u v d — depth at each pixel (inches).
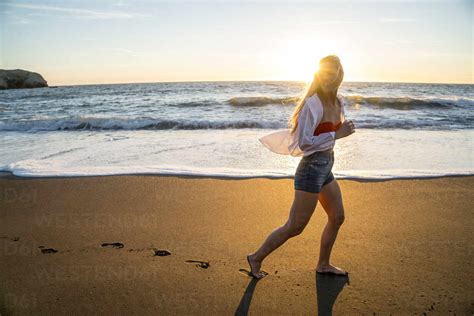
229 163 287.4
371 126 473.7
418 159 298.0
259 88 1485.0
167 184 235.0
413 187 226.8
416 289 122.9
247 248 152.9
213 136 413.4
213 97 1000.2
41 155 320.5
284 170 263.4
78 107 806.5
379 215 185.8
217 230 170.4
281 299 118.4
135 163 289.6
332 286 125.3
